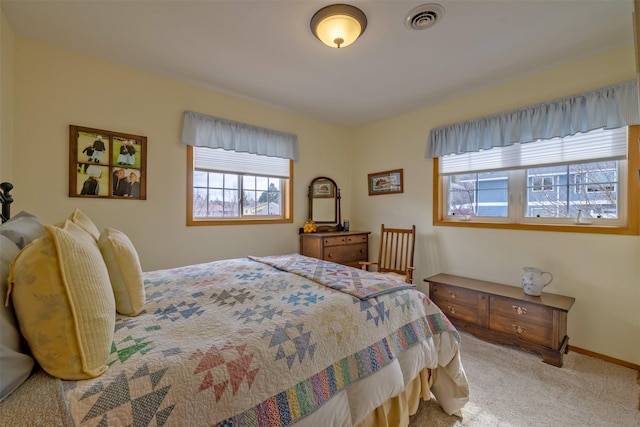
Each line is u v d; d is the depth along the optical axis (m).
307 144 3.60
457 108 2.93
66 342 0.67
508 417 1.48
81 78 2.14
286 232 3.39
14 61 1.89
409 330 1.37
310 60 2.22
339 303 1.24
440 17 1.71
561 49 2.06
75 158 2.11
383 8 1.64
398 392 1.21
